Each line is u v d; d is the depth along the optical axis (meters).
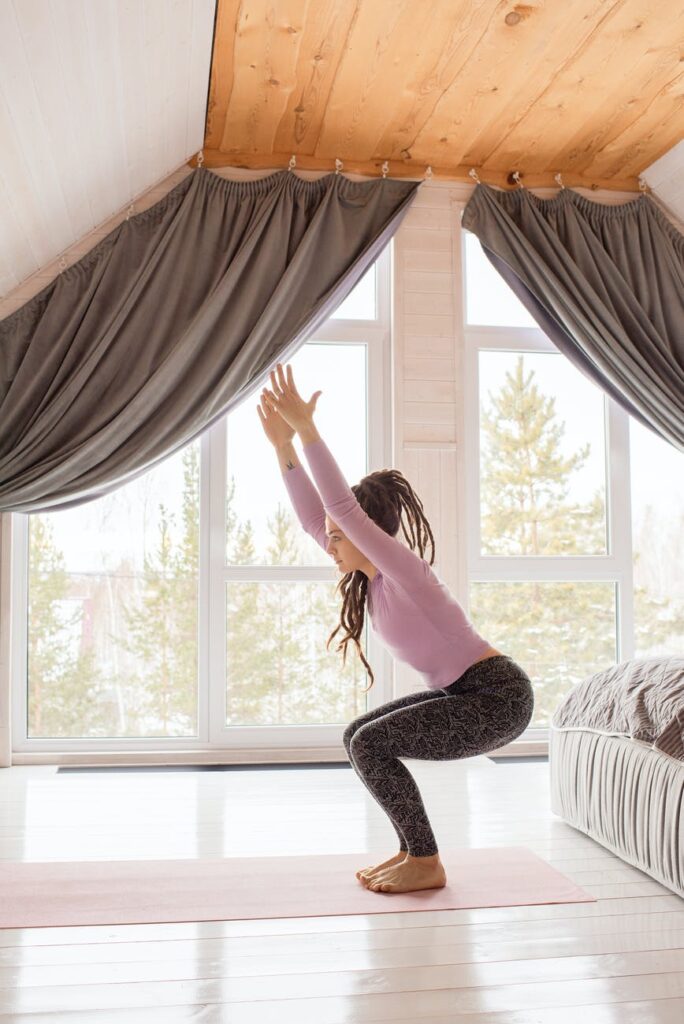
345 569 2.45
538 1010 1.72
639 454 4.50
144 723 4.07
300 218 4.08
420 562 2.31
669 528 4.51
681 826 2.30
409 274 4.23
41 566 4.05
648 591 4.48
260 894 2.35
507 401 4.38
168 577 4.11
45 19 2.55
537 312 4.23
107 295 3.92
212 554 4.11
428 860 2.40
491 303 4.40
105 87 3.09
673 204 4.50
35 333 3.86
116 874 2.50
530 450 4.38
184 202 3.99
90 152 3.41
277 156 4.15
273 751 4.05
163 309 3.91
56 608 4.05
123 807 3.25
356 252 4.09
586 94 3.65
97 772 3.82
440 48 3.30
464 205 4.31
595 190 4.46
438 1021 1.68
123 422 3.77
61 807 3.24
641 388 4.21
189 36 3.13
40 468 3.72
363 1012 1.71
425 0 3.00
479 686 2.29
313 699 4.16
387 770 2.35
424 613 2.29
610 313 4.21
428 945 2.03
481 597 4.28
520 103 3.71
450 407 4.23
